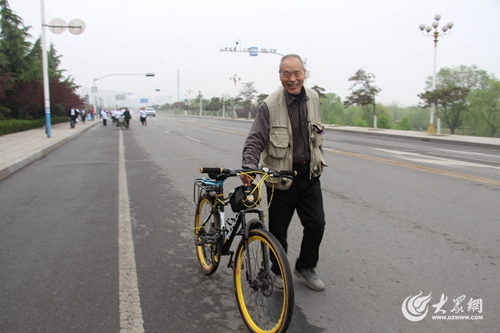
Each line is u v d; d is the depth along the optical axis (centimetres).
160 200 701
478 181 834
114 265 416
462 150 1603
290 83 313
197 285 369
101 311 322
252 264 293
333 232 511
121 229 537
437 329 296
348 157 1230
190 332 292
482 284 367
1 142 1752
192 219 583
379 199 680
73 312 320
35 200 713
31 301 339
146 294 351
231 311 322
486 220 559
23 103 3002
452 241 477
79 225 557
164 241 489
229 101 7856
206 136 2220
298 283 371
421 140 2216
